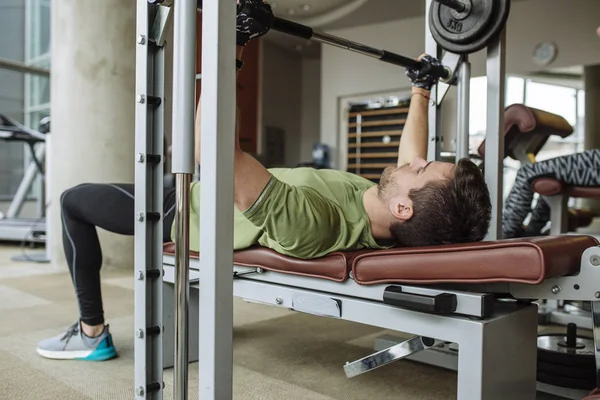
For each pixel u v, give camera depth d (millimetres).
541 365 1580
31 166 5508
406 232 1348
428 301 1064
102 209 1664
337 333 2264
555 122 2482
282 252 1429
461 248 1096
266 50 8031
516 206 2480
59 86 3918
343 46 1591
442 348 1854
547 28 5555
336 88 7047
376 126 6754
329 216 1324
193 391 1590
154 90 1131
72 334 1882
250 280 1518
